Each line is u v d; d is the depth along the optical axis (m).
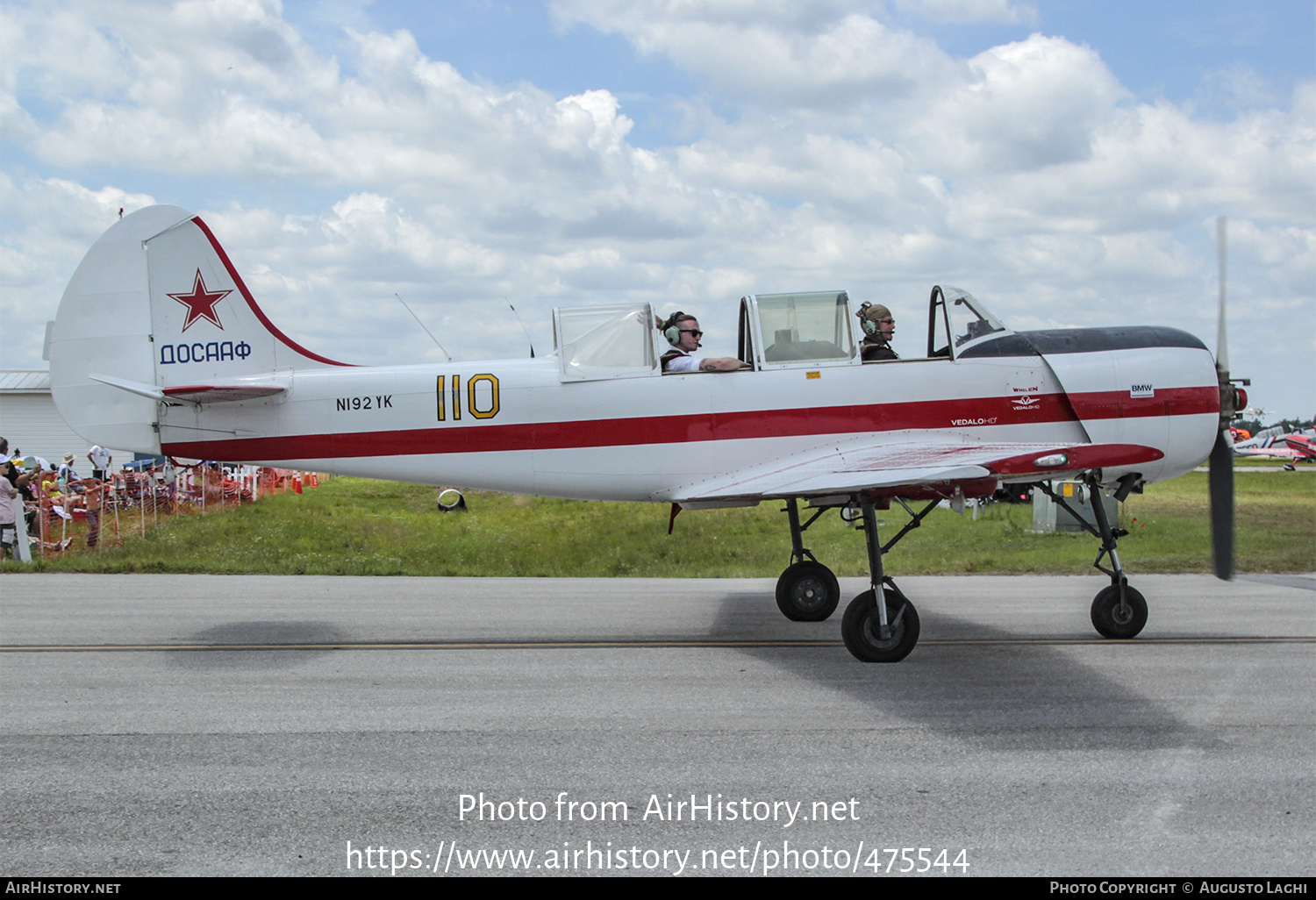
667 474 7.00
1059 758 4.14
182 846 3.27
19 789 3.77
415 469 7.18
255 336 7.36
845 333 6.99
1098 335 7.10
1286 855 3.19
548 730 4.55
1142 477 7.09
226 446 7.27
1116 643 6.59
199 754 4.18
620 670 5.81
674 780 3.89
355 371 7.25
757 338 6.98
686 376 7.00
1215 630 7.04
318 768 4.02
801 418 6.91
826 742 4.36
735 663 6.00
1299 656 6.12
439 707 4.95
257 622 7.52
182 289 7.36
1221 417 7.04
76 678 5.59
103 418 7.35
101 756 4.16
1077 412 6.84
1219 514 7.19
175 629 7.20
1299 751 4.22
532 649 6.46
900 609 5.99
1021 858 3.18
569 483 7.10
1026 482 6.55
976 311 7.13
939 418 6.89
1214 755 4.16
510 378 7.07
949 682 5.50
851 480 5.74
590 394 7.01
